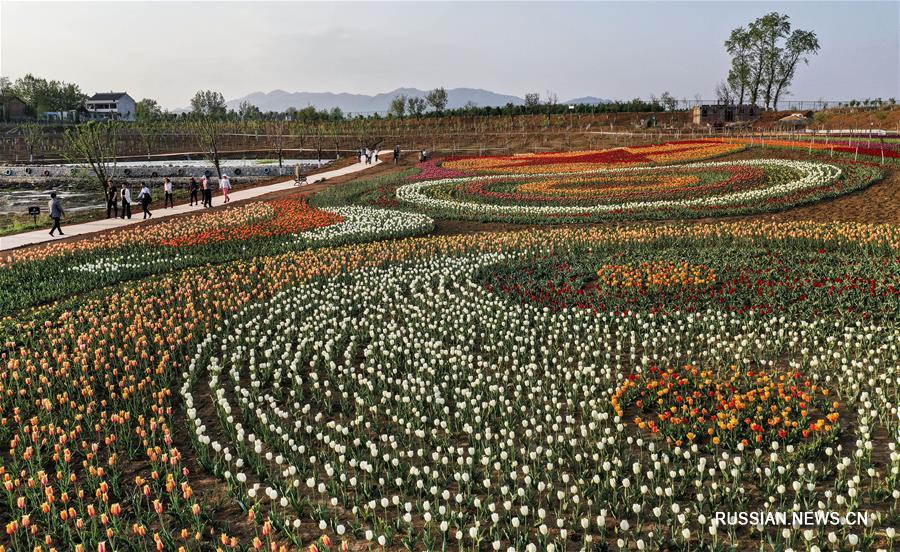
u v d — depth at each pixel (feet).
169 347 40.14
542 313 44.04
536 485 25.02
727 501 23.31
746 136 174.40
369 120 294.66
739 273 48.80
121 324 42.37
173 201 111.14
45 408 31.65
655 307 43.39
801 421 27.20
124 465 27.89
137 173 177.27
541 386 33.96
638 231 65.05
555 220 74.79
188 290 50.26
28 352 39.17
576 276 51.85
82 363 36.01
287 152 232.94
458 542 22.44
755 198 79.82
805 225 61.46
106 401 33.50
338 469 26.50
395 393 34.17
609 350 36.63
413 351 38.78
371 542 22.65
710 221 70.49
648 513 23.18
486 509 23.63
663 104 274.98
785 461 25.16
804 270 48.67
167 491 25.35
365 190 106.52
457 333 41.55
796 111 250.98
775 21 278.67
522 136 236.84
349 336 41.55
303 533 23.17
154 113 365.81
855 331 37.11
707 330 39.75
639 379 32.89
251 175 172.55
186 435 30.32
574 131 244.01
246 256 64.08
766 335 38.81
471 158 156.35
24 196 147.02
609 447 27.53
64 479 25.79
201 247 68.18
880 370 32.94
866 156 105.91
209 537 23.13
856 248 53.93
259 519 23.63
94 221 90.74
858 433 27.12
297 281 53.42
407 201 91.50
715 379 32.94
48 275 58.90
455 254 59.57
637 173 108.99
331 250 63.36
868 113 221.25
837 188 82.38
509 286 49.14
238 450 27.48
